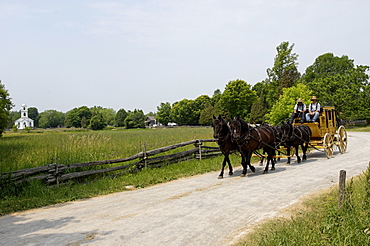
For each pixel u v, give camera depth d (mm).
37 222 7285
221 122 12125
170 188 10664
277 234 5570
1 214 8125
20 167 12719
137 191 10547
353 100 49938
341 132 17438
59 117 182250
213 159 16781
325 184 10008
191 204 8250
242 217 7016
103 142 22031
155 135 37875
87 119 131750
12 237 6277
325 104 53812
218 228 6352
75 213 7922
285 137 13945
